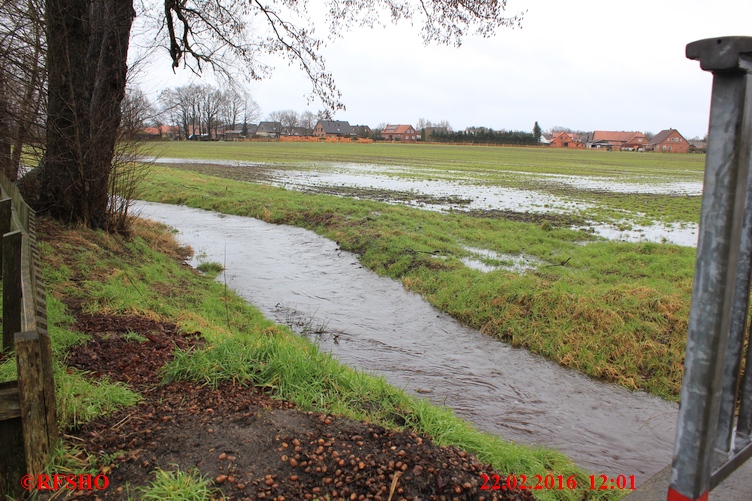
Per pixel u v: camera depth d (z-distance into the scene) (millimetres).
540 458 5395
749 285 1985
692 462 1894
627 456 5957
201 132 134875
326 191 30484
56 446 3459
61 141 10930
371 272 13898
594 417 6918
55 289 7637
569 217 21828
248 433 4074
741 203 1729
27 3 9305
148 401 4582
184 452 3773
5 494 3271
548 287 10383
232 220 21734
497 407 7055
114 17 11039
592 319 9180
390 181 37906
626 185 39344
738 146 1673
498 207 24953
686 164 76188
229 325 8805
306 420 4414
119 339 6141
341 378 5508
